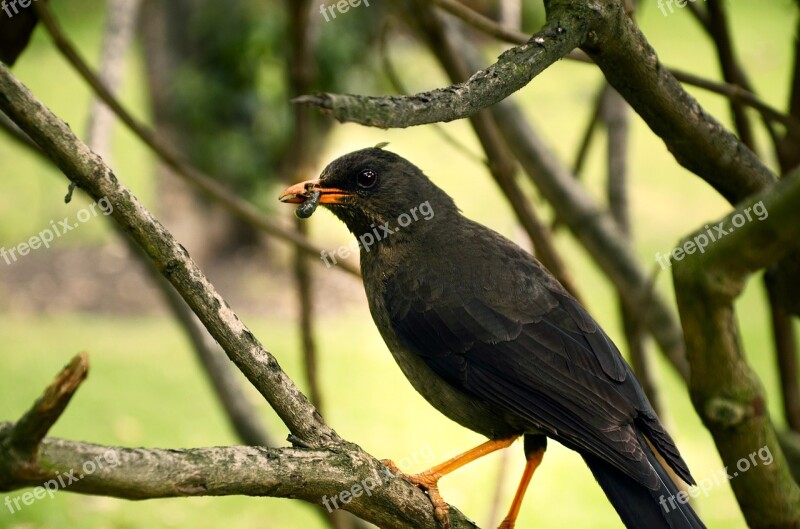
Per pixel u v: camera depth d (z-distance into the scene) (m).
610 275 10.74
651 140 37.06
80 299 26.28
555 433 8.16
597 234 10.82
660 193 32.59
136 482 5.05
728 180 7.23
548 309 8.68
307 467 6.01
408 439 20.03
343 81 22.97
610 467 7.90
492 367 8.51
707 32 9.09
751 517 6.87
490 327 8.59
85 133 12.17
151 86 25.75
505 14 12.34
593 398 8.23
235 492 5.61
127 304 26.19
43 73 41.03
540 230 9.95
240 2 24.27
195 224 27.41
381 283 9.31
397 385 22.55
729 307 6.22
